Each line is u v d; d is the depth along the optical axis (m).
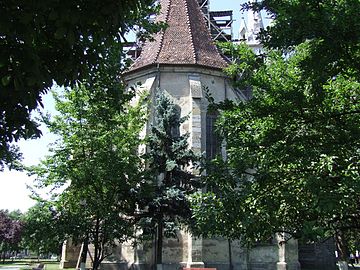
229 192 7.64
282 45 6.76
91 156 18.97
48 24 4.65
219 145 9.16
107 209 18.59
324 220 7.56
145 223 20.53
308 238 6.94
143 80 29.61
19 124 5.04
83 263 18.64
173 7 32.91
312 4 6.40
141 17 11.55
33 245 17.94
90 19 4.50
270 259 26.70
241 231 7.84
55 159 18.62
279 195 7.37
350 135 6.80
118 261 25.52
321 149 6.84
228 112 8.57
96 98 11.16
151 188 20.30
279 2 7.10
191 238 24.42
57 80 5.00
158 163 22.86
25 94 4.54
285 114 7.45
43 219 17.75
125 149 20.44
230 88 29.56
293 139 7.16
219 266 25.23
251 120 8.25
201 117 27.70
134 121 21.38
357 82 7.79
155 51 30.27
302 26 6.38
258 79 8.55
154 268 24.38
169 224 21.19
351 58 6.49
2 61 4.14
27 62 4.20
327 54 6.41
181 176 22.73
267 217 7.51
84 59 5.14
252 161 7.67
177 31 31.30
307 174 6.78
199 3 38.03
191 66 29.05
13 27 4.04
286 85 8.49
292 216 7.71
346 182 5.98
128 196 20.05
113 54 10.20
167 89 28.69
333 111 7.28
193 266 24.00
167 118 23.52
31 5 4.01
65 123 18.89
